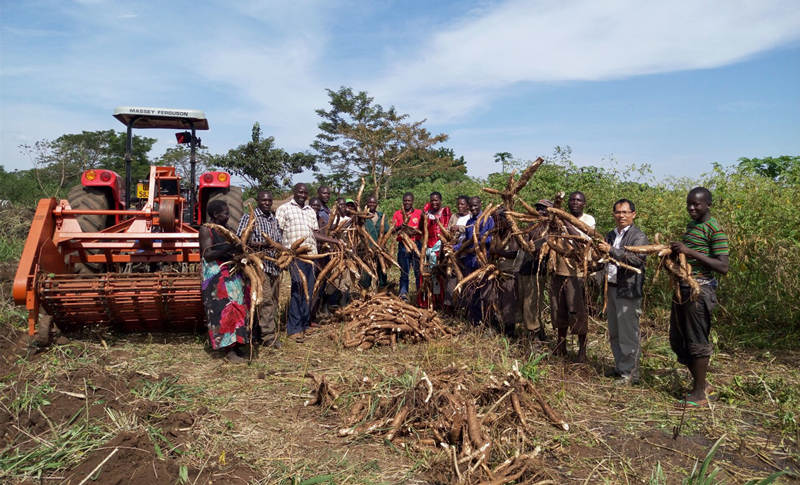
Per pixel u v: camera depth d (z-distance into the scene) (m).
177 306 5.02
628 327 4.48
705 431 3.61
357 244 6.71
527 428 3.47
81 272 5.84
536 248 5.07
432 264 7.03
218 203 4.79
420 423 3.48
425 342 5.79
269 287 5.32
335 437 3.43
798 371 4.71
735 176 6.63
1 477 2.69
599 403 4.10
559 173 8.77
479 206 6.56
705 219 4.10
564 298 5.06
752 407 4.00
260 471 2.96
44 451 2.92
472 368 4.63
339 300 7.13
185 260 5.74
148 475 2.74
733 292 6.10
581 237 4.51
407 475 2.99
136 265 6.32
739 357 5.18
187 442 3.20
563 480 2.98
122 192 7.71
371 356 5.27
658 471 2.96
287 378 4.48
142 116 6.75
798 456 3.23
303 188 6.05
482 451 2.97
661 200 6.80
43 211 5.05
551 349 5.38
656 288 6.51
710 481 2.79
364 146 34.25
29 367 4.20
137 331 5.51
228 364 4.75
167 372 4.42
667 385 4.50
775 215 5.86
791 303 5.76
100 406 3.50
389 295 6.89
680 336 4.19
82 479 2.70
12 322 5.47
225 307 4.69
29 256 4.63
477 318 6.16
